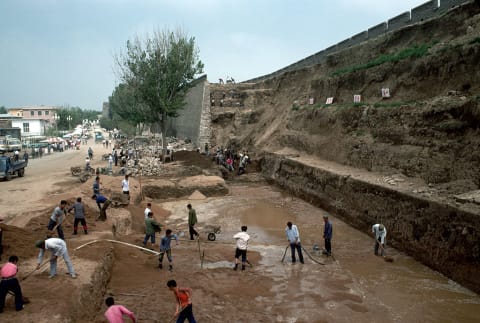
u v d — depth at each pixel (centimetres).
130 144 5550
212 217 1953
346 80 2764
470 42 1662
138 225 1703
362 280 1128
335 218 1917
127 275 1117
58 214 1136
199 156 3466
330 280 1133
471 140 1425
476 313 916
